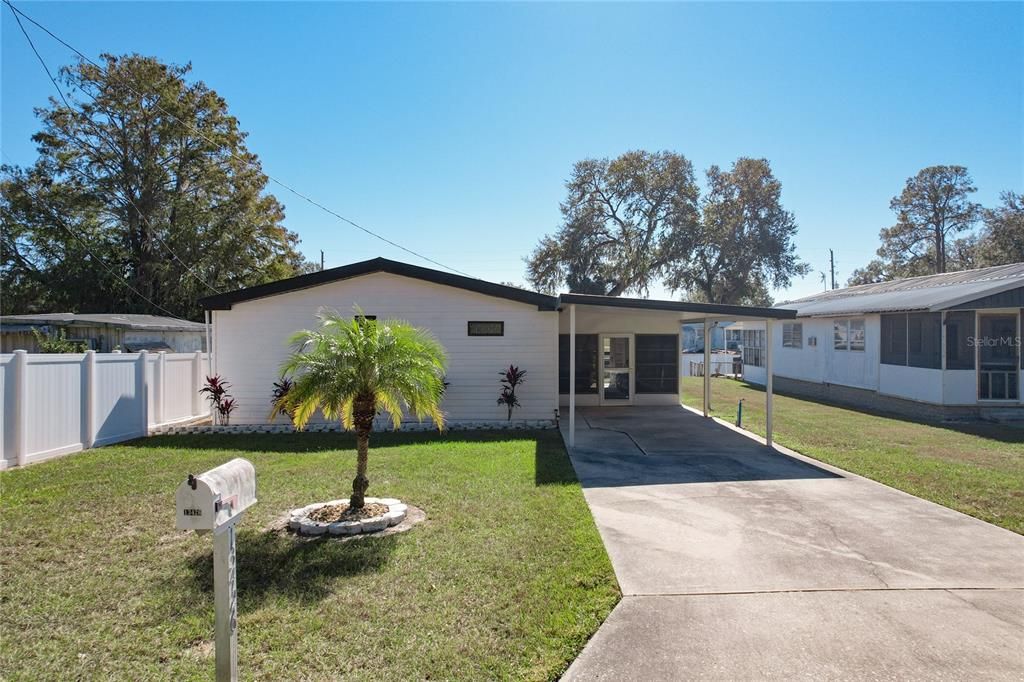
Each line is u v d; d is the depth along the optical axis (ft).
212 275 99.14
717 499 21.94
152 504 20.79
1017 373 44.11
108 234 96.58
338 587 13.92
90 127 91.15
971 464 28.17
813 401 58.49
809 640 11.77
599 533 18.01
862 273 180.14
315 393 19.10
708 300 114.73
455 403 41.06
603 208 116.26
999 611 12.97
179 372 41.34
